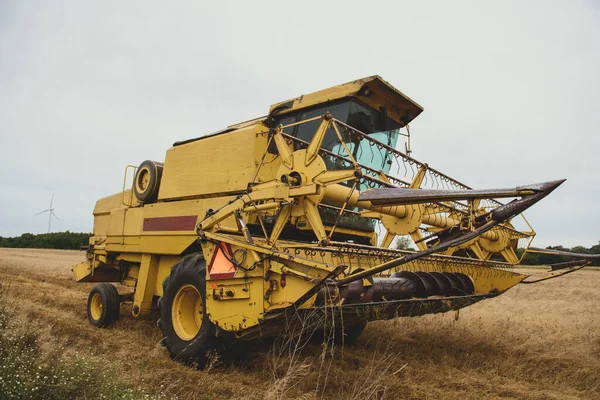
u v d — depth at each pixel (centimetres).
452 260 680
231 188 651
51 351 430
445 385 529
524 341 765
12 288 1209
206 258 559
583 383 558
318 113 708
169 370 526
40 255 3900
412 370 587
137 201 865
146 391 412
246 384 493
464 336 789
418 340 761
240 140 654
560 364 631
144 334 749
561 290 1834
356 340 734
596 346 725
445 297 614
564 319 1012
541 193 348
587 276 2886
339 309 473
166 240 733
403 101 735
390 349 697
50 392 352
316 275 439
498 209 375
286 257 464
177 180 750
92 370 389
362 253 532
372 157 736
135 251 804
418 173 667
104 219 987
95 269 982
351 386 495
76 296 1188
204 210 677
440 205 689
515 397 500
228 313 518
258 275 492
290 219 538
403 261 409
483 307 1201
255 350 637
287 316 466
